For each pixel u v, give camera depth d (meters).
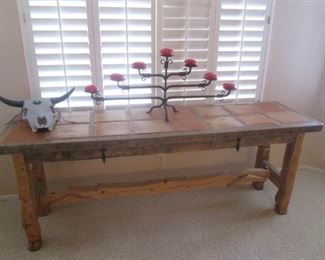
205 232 1.85
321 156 2.49
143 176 2.28
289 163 1.87
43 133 1.53
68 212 2.02
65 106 1.93
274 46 2.10
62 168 2.12
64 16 1.75
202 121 1.74
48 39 1.78
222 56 2.06
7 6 1.66
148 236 1.81
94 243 1.75
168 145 1.61
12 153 1.40
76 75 1.88
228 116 1.84
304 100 2.31
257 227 1.90
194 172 2.36
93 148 1.48
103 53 1.87
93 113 1.85
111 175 2.22
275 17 2.02
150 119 1.76
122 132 1.56
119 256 1.66
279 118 1.82
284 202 1.99
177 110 1.92
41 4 1.70
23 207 1.57
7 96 1.85
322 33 2.12
